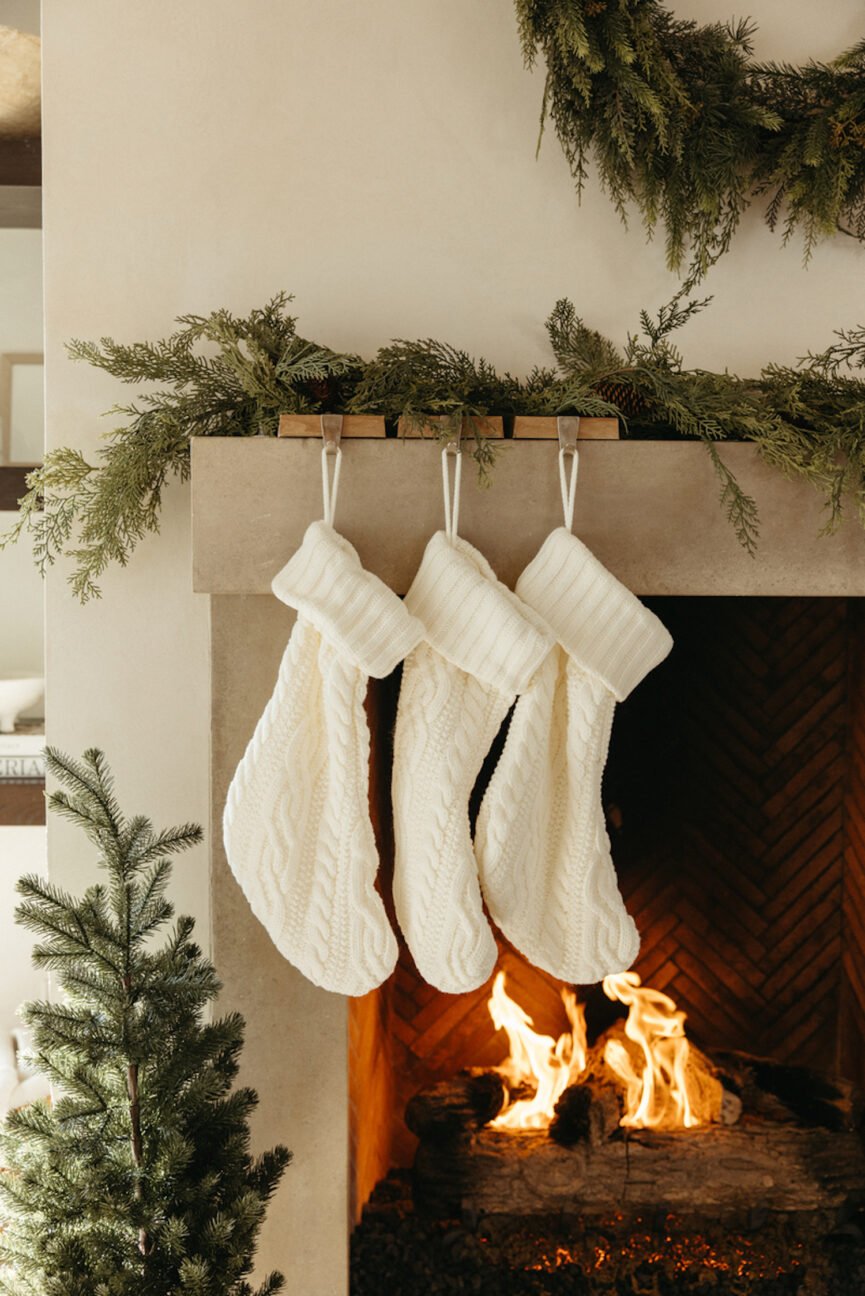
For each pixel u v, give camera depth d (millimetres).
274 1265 1395
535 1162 1528
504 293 1440
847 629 1778
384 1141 1753
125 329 1429
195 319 1336
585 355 1363
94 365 1346
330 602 1159
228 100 1412
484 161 1430
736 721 1796
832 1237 1602
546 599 1215
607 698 1235
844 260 1467
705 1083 1598
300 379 1296
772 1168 1536
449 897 1189
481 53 1420
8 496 1530
